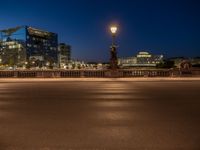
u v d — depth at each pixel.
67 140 7.28
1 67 162.25
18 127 8.69
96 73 35.34
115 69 34.75
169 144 6.90
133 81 29.58
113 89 20.66
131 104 13.21
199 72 35.66
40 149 6.59
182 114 10.63
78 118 9.99
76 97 16.03
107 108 12.11
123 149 6.55
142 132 8.02
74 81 30.08
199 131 8.12
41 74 35.75
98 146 6.78
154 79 31.50
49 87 22.94
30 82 29.38
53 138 7.46
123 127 8.65
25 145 6.89
